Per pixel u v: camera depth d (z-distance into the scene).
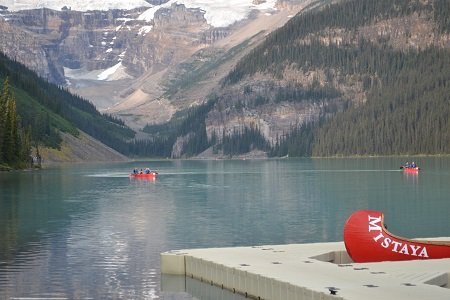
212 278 54.97
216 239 79.00
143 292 53.41
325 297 43.44
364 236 55.62
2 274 59.59
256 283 49.66
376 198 130.12
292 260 54.81
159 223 93.25
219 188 165.00
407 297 42.75
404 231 84.69
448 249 55.09
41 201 127.25
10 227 89.12
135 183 187.12
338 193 143.38
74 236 81.06
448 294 43.38
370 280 47.12
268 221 95.31
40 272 60.25
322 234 82.50
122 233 83.88
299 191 150.75
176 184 182.88
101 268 61.81
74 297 52.19
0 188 160.50
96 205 119.62
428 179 188.25
